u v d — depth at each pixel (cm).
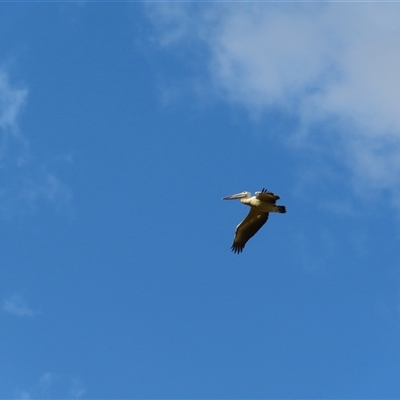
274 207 7394
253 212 7494
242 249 7631
